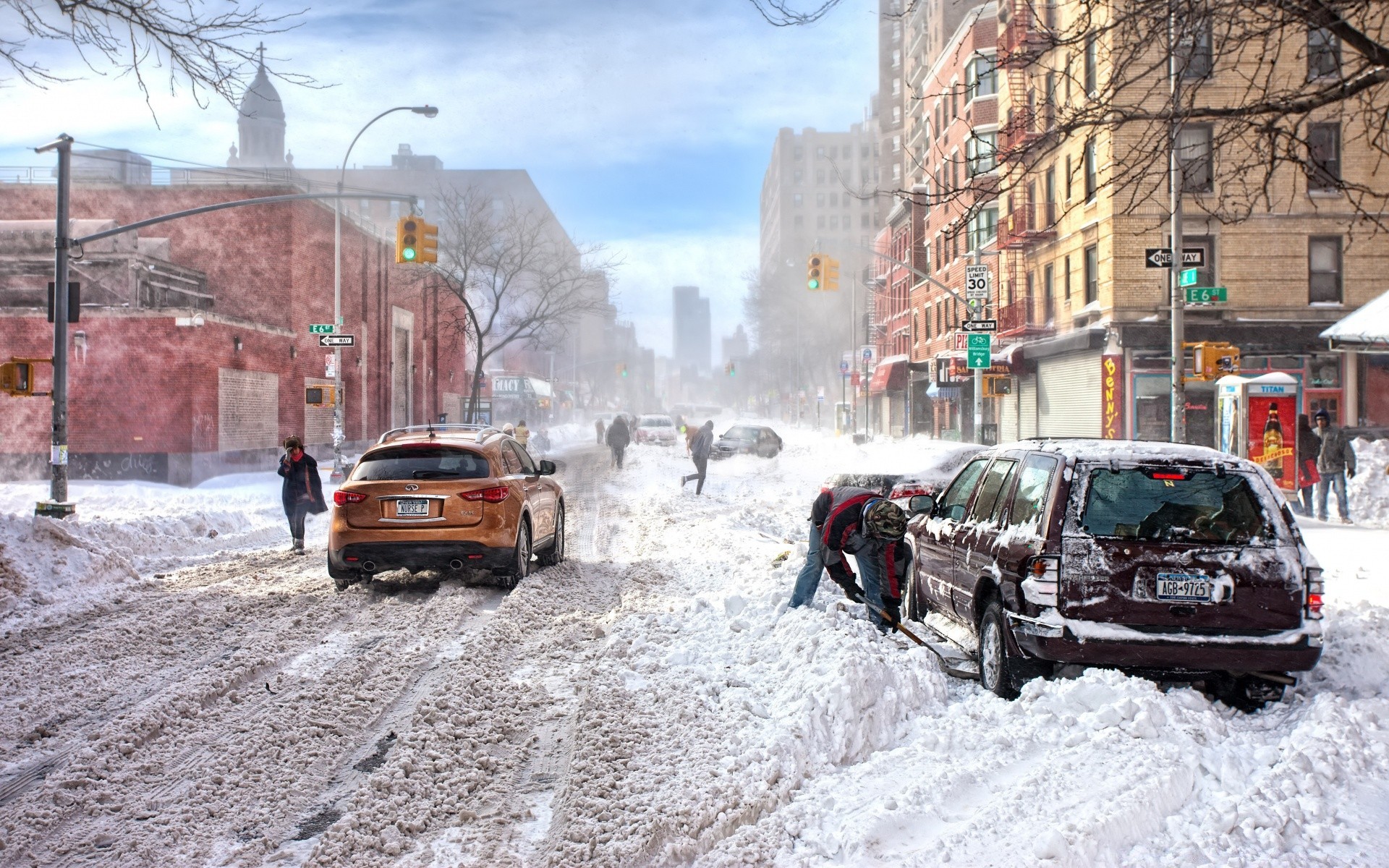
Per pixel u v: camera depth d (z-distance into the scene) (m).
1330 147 26.75
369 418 46.25
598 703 6.45
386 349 48.59
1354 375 27.47
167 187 36.81
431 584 11.65
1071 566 6.20
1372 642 7.25
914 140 56.69
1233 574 6.15
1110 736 5.32
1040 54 6.11
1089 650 6.11
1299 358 27.50
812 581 8.98
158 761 5.48
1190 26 5.43
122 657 7.92
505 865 4.23
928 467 19.48
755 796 4.83
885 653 6.73
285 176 38.97
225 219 36.75
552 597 10.53
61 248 16.61
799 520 18.34
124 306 29.50
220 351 30.52
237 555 14.67
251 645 8.27
